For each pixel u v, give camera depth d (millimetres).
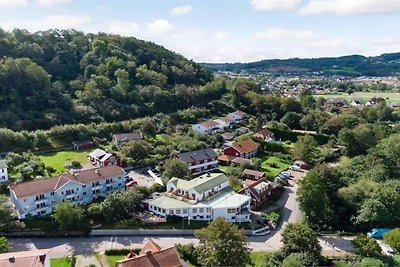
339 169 109375
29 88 149875
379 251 72000
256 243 78250
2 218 76812
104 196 92625
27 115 137250
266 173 114938
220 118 168250
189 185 90875
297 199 88812
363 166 112000
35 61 174000
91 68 183125
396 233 74125
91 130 138000
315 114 181375
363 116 188750
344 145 141500
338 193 92875
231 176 104875
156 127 149250
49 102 147625
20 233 77750
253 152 132500
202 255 65375
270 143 141375
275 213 90812
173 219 83938
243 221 85688
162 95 177250
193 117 167750
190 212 84938
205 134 145500
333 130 163750
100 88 168375
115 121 154125
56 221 79812
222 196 91750
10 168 105375
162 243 76875
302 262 63594
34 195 81750
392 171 105875
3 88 141875
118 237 79125
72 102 152625
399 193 90562
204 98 194375
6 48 170750
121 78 175000
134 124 148000
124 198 84500
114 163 113000
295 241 68500
